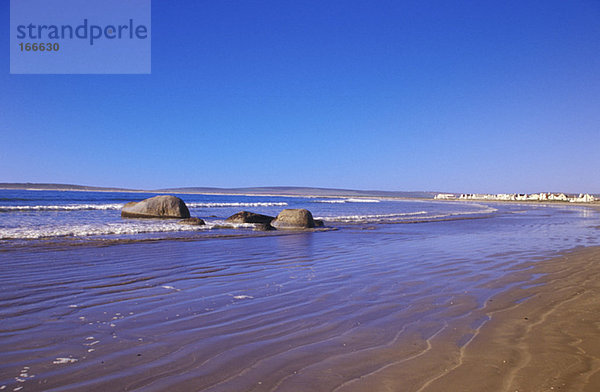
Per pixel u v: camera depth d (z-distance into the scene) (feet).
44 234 37.22
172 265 23.99
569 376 9.06
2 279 19.29
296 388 8.43
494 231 53.26
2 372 9.05
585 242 39.55
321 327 12.68
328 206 148.56
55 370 9.20
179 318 13.46
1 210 77.25
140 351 10.43
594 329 12.55
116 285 18.43
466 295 17.25
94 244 32.32
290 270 23.03
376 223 66.39
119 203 122.83
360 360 9.98
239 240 38.40
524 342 11.35
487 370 9.41
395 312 14.52
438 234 47.91
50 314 13.78
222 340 11.35
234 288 18.21
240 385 8.54
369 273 22.30
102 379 8.75
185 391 8.23
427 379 8.91
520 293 17.69
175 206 65.41
